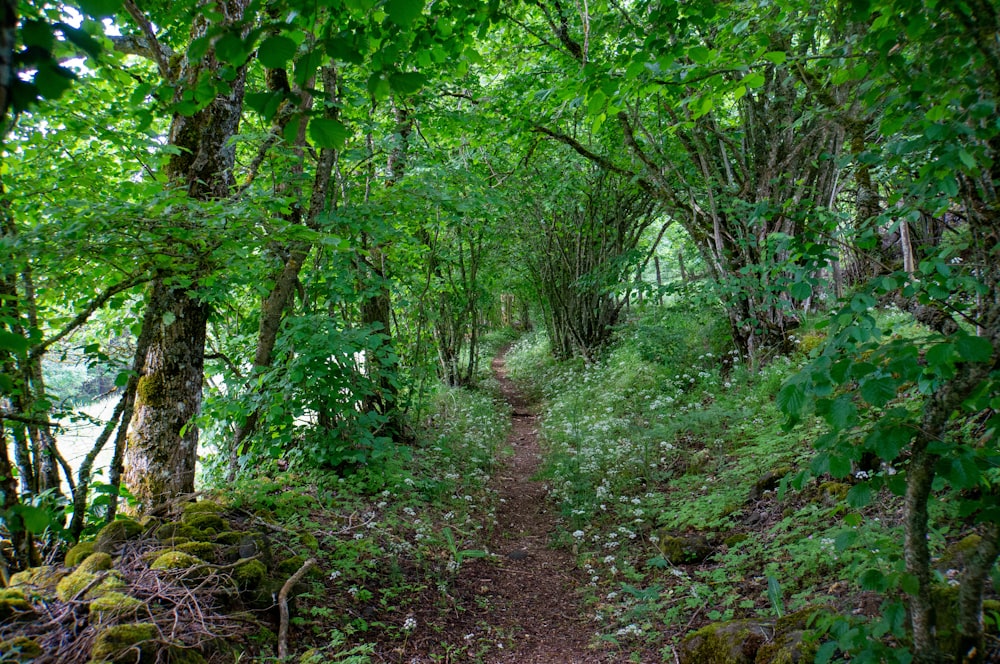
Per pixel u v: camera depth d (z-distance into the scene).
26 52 1.08
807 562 3.77
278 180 5.68
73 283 4.14
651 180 9.34
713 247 9.12
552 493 6.84
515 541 5.84
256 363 5.68
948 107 2.55
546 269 16.45
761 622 3.31
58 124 4.38
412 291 8.88
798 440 5.61
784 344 8.64
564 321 16.50
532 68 8.52
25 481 3.53
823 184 8.23
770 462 5.56
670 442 7.32
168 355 4.80
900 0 2.50
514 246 15.04
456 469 7.66
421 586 4.50
